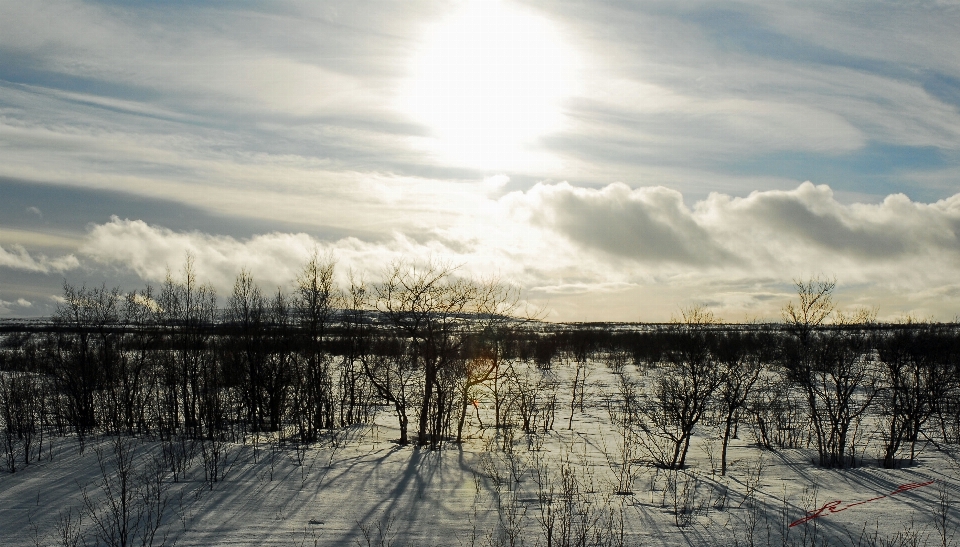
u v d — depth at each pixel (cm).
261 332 2317
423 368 2241
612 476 1538
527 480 1487
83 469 1529
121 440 1833
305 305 2264
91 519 1195
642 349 5084
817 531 1123
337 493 1355
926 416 1794
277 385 2244
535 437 2103
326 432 2123
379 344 2398
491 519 1203
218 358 2442
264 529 1148
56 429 2098
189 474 1488
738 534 1121
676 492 1384
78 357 2412
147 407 2412
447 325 2005
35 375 2681
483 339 2045
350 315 2294
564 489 1359
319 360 2194
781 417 2150
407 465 1596
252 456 1664
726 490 1396
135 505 1268
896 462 1659
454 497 1339
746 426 2288
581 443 2002
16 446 1748
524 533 1129
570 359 5234
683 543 1083
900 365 1881
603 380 3800
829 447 1812
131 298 2491
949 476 1498
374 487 1404
